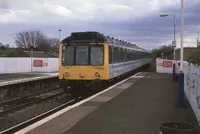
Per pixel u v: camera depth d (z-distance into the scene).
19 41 101.06
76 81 17.72
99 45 17.34
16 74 33.22
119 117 9.84
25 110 14.69
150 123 9.02
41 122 9.08
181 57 13.09
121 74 23.05
